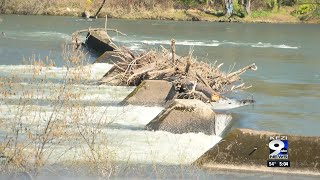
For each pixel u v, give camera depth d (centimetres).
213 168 1253
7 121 1505
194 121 1543
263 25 7431
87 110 1689
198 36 5384
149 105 1908
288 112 1986
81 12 7550
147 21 7250
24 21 6394
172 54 2211
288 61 3594
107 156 1228
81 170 1192
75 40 3775
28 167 1165
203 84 2128
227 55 3834
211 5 8231
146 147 1398
